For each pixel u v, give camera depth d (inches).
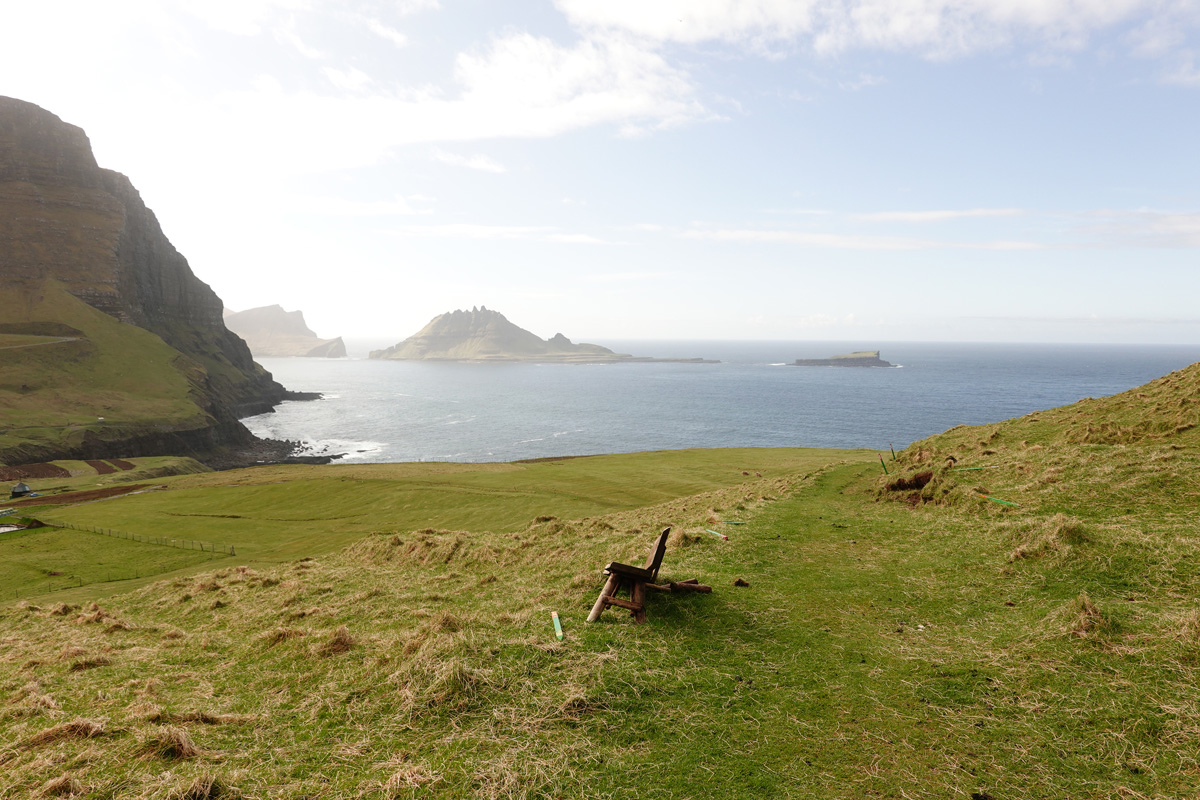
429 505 2185.0
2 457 4849.9
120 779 262.8
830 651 367.2
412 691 329.4
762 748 269.4
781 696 314.0
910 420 7401.6
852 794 238.2
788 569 538.3
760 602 450.3
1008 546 545.6
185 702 366.6
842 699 310.5
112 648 549.3
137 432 5890.8
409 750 279.6
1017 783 242.1
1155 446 732.0
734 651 367.2
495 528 1760.6
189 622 705.6
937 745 269.6
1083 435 897.5
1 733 330.0
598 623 412.8
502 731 290.2
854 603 450.0
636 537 799.7
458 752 273.4
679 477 2319.1
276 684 391.5
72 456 5305.1
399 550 1027.9
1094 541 486.3
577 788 245.4
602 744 277.0
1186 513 543.8
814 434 6648.6
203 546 1968.5
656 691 319.3
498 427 7854.3
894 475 923.4
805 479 1148.5
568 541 863.1
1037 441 970.7
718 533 684.1
